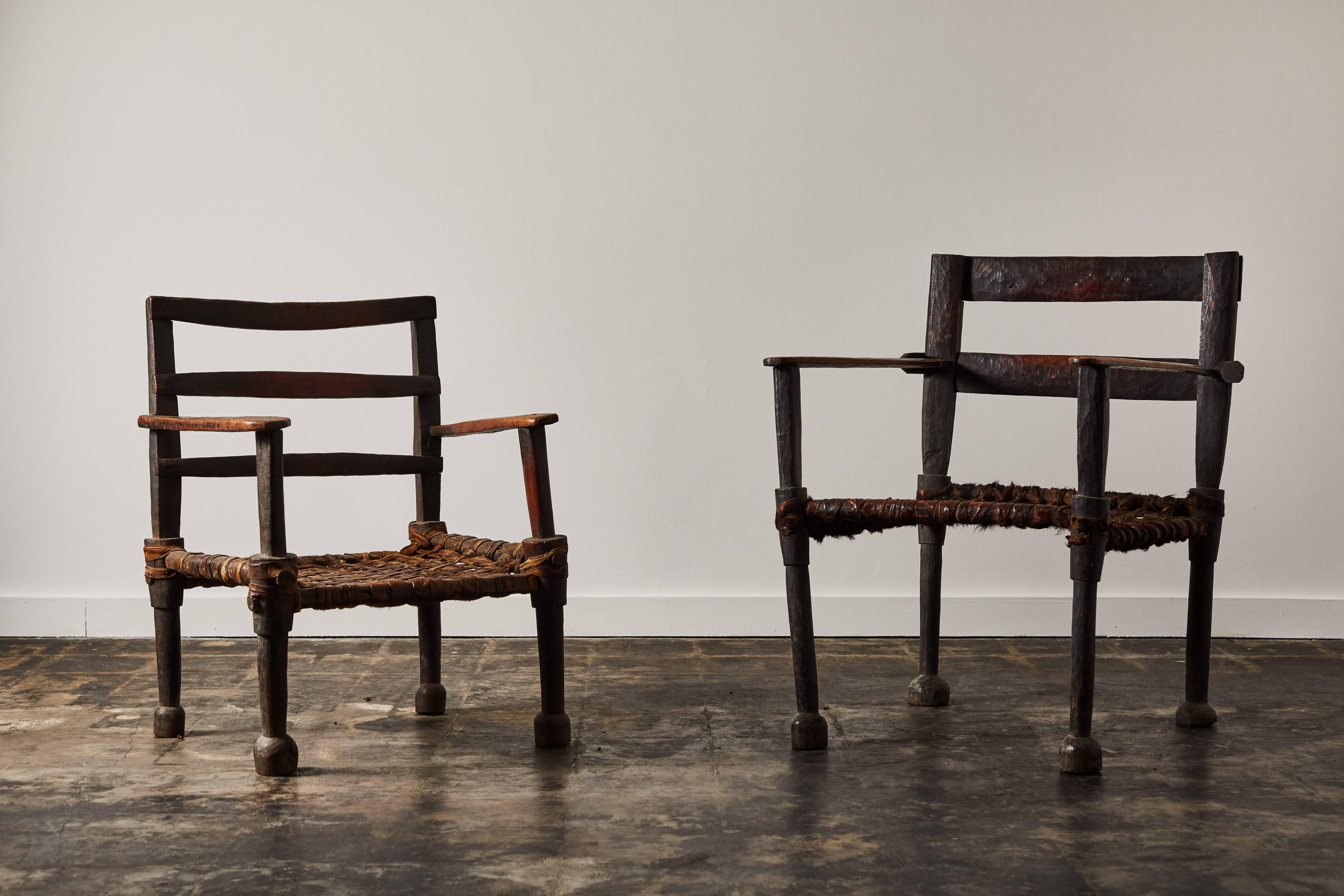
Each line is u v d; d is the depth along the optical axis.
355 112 2.94
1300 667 2.60
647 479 2.98
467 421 2.96
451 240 2.96
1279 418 2.94
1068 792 1.69
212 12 2.93
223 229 2.94
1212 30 2.91
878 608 2.97
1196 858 1.43
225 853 1.44
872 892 1.32
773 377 2.77
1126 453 2.95
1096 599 1.79
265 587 1.73
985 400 2.96
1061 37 2.93
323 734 2.02
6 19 2.90
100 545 2.96
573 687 2.40
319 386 2.11
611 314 2.97
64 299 2.93
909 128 2.95
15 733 2.02
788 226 2.96
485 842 1.48
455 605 2.96
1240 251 2.92
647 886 1.34
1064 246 2.95
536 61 2.95
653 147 2.96
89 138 2.92
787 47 2.94
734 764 1.83
